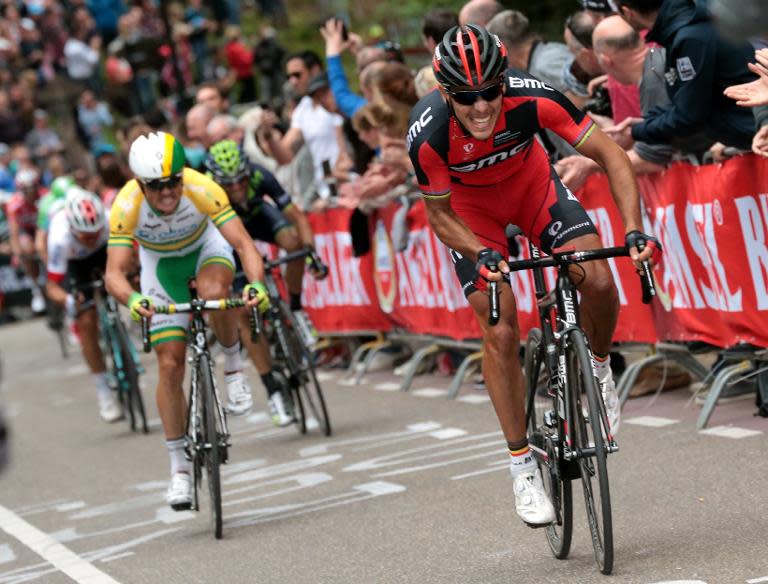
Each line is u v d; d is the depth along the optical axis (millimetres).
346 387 30203
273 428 26766
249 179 25359
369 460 21469
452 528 16016
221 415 18109
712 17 9570
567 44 23578
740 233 18656
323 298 33312
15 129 68625
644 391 22344
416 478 19406
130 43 58406
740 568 12297
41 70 69750
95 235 27688
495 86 12875
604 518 12445
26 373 45031
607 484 12406
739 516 14305
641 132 19297
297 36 63844
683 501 15367
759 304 18578
